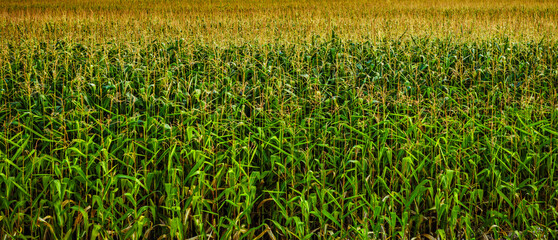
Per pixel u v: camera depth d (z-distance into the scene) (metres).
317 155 5.30
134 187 4.00
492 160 4.45
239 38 10.22
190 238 3.88
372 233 4.00
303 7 28.42
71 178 4.48
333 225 4.33
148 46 10.34
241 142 4.70
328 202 4.00
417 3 29.67
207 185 4.03
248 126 5.35
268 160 4.73
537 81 7.77
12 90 6.88
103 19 20.31
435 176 4.73
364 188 4.41
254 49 9.27
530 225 4.36
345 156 4.62
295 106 5.92
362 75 8.27
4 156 4.14
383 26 13.60
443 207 3.95
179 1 32.03
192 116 5.22
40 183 4.46
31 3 30.61
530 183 4.77
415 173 4.29
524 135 4.88
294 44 9.77
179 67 8.41
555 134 5.12
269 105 6.29
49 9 26.78
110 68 7.83
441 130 5.51
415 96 7.18
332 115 5.97
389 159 4.48
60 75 7.81
